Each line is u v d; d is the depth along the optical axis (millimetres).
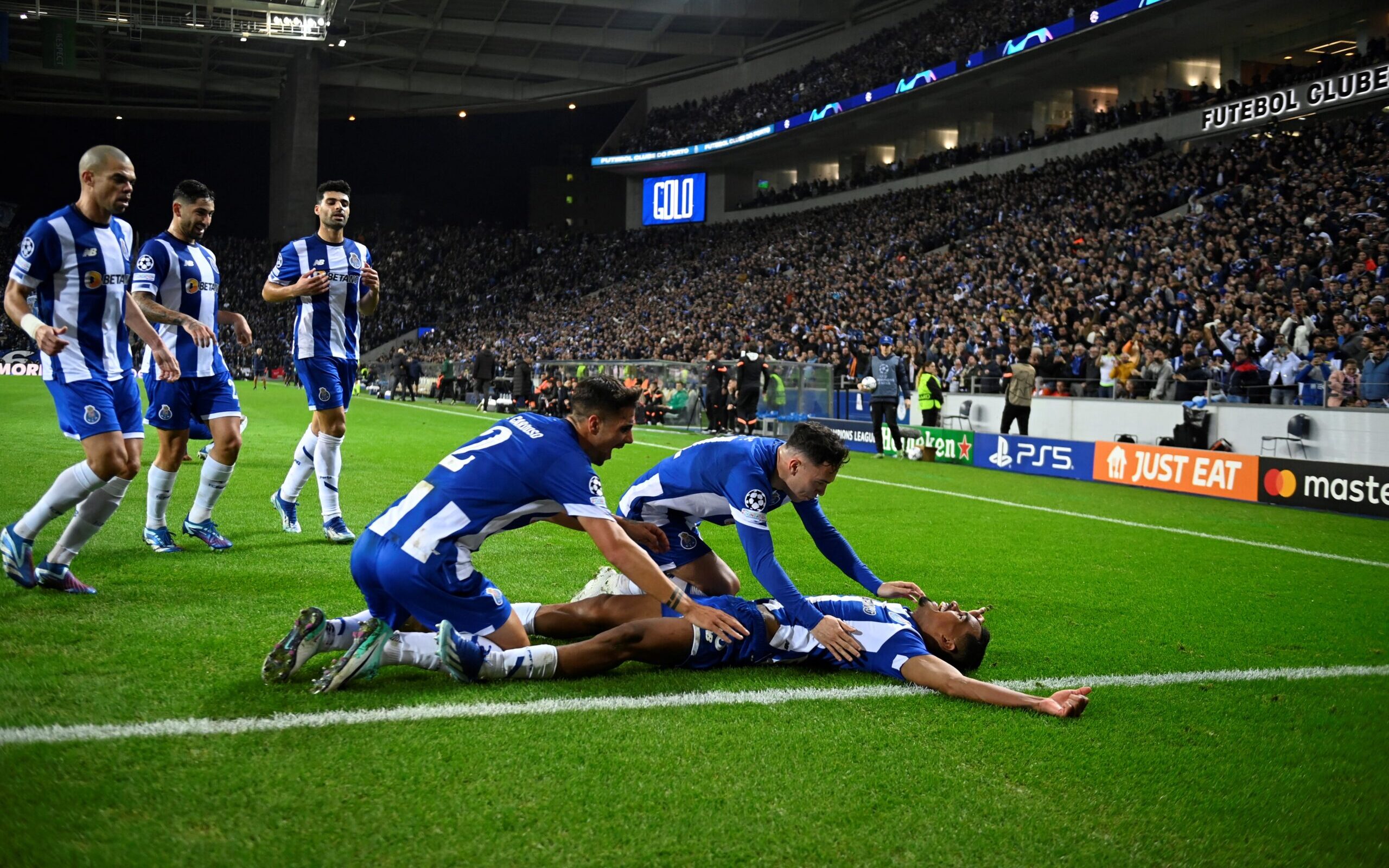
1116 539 7094
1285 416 12172
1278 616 4766
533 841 2129
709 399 16594
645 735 2787
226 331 45469
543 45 42375
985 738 2910
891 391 14500
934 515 8078
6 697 2795
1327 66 20047
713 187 42906
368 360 45625
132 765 2395
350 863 1994
